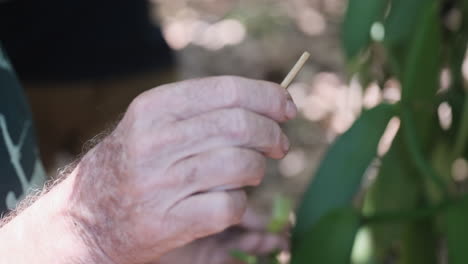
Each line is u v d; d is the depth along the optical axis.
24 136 0.81
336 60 2.45
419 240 1.01
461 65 1.00
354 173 0.88
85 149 0.71
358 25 0.90
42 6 1.41
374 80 1.06
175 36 2.70
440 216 0.98
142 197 0.63
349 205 0.89
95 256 0.67
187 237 0.64
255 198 1.91
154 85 1.54
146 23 1.50
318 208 0.88
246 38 2.60
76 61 1.47
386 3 0.91
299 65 0.67
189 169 0.62
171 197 0.63
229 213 0.62
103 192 0.65
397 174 0.97
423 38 0.88
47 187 0.72
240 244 0.95
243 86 0.63
